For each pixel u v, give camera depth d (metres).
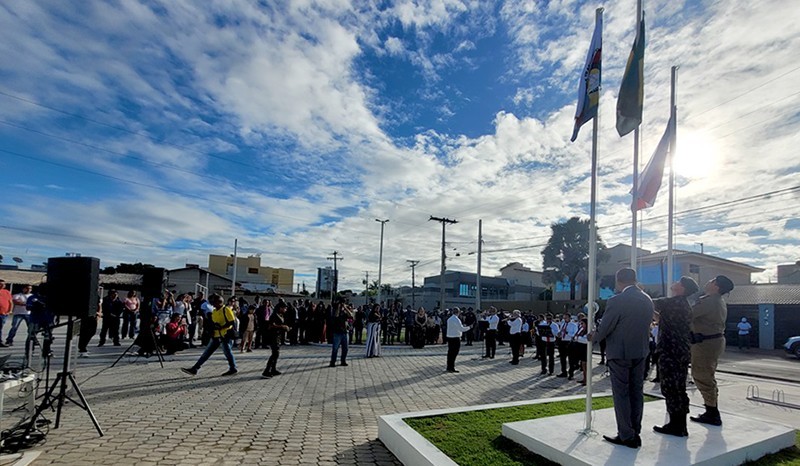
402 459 5.11
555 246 38.59
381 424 5.88
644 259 37.72
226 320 10.41
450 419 6.02
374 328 15.45
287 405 7.73
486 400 8.87
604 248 37.25
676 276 36.09
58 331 19.66
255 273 78.25
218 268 75.69
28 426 5.36
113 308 15.29
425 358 15.89
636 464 4.16
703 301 5.95
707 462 4.38
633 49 6.95
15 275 42.69
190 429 6.13
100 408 7.11
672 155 11.86
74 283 5.98
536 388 10.49
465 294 65.31
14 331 14.62
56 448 5.21
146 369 10.92
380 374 11.62
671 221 11.86
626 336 4.73
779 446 5.22
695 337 5.90
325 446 5.64
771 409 8.86
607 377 12.57
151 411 7.00
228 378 10.08
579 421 5.58
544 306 38.31
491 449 4.92
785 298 27.78
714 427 5.55
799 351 21.83
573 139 6.45
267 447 5.51
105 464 4.77
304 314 18.55
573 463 4.33
